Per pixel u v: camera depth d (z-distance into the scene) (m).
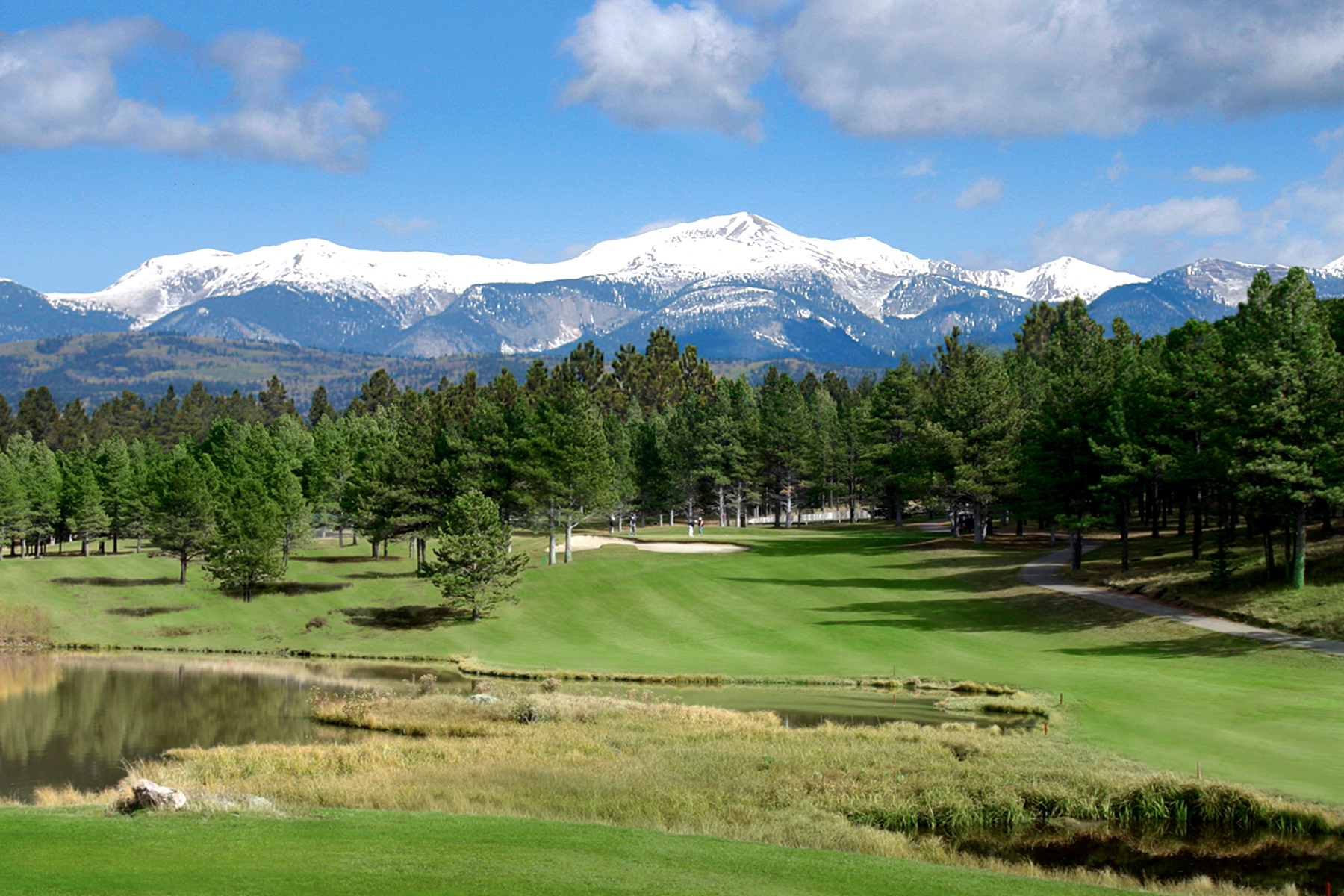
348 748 37.69
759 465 137.12
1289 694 42.03
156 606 89.00
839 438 138.62
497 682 58.34
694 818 27.45
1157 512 88.69
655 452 138.25
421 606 86.44
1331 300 75.94
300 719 49.19
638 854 20.72
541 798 29.00
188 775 33.56
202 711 51.97
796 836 25.67
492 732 41.97
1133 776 30.64
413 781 31.41
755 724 41.44
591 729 41.22
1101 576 74.06
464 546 80.25
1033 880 20.34
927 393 125.25
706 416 140.50
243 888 17.09
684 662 61.06
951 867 21.38
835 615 72.19
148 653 77.50
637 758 35.28
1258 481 58.88
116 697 56.38
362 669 67.38
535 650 70.06
